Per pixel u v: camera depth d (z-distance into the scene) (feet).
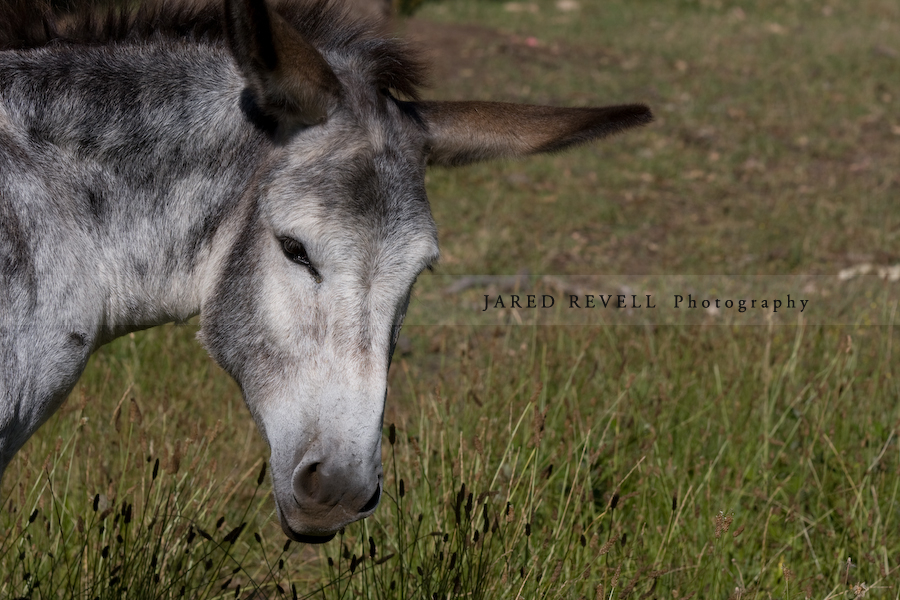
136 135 24.48
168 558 30.04
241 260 23.91
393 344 24.22
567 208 87.76
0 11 25.03
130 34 25.62
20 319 22.33
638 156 105.60
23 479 32.99
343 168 22.74
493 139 26.14
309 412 22.47
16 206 22.66
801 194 95.04
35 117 23.76
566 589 29.45
